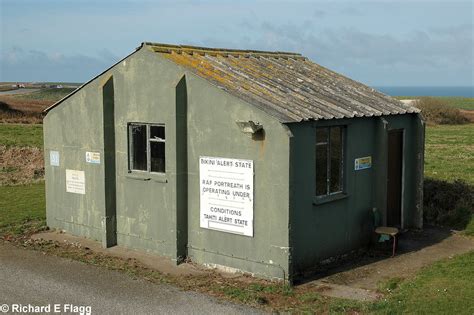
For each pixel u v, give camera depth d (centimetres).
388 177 1409
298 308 916
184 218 1194
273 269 1052
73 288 1020
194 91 1158
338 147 1222
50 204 1516
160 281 1063
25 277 1088
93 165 1368
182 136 1177
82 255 1257
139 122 1266
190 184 1185
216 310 905
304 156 1095
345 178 1234
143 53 1235
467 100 10081
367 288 1024
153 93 1222
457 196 1627
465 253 1238
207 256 1163
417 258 1223
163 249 1234
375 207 1325
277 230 1041
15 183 2294
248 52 1485
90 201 1391
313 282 1062
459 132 4744
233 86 1162
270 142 1038
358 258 1234
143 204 1272
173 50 1271
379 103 1391
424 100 5997
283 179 1024
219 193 1129
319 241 1159
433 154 3095
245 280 1068
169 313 893
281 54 1588
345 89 1441
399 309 889
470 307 887
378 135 1316
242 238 1098
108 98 1315
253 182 1070
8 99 7500
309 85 1360
